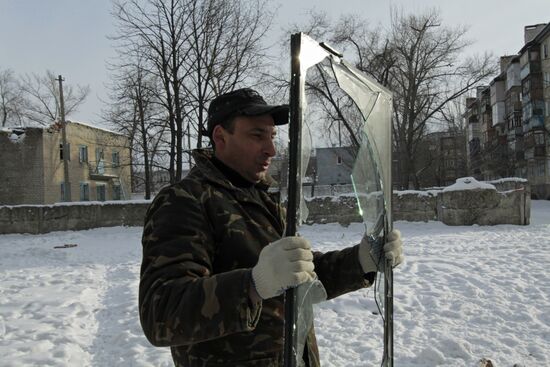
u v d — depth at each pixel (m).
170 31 22.34
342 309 5.93
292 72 1.39
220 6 22.45
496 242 11.07
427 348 4.42
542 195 44.50
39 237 15.96
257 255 1.67
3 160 35.38
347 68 1.72
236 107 1.78
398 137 30.27
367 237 1.91
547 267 8.08
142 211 17.02
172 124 23.47
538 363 4.29
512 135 50.31
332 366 4.27
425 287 6.93
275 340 1.66
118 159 43.88
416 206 15.36
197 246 1.54
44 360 4.38
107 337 5.09
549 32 42.31
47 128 36.22
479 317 5.57
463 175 63.75
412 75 29.39
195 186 1.67
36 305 6.36
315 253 2.09
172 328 1.36
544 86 44.31
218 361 1.61
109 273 9.02
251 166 1.82
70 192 35.25
